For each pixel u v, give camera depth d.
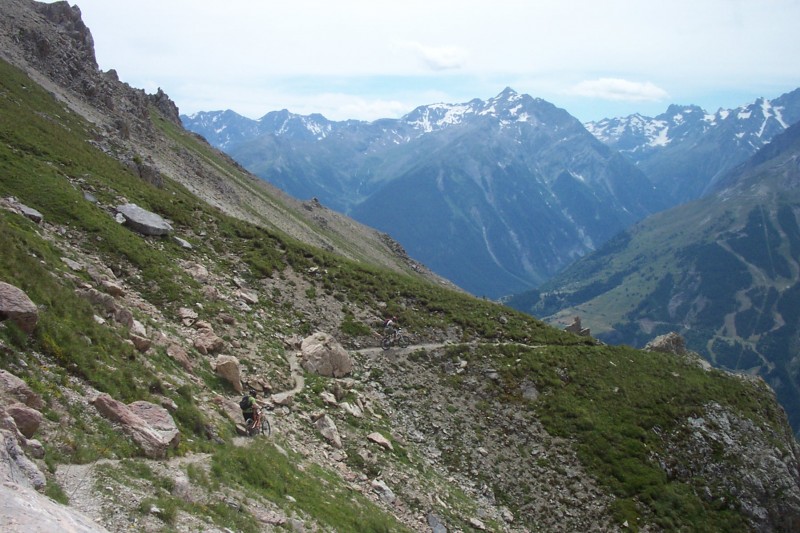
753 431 57.34
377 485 34.66
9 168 48.53
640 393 58.06
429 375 54.16
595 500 45.44
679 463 51.00
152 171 77.00
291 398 38.94
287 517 22.58
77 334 25.09
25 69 89.88
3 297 21.72
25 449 16.23
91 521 14.53
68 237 43.66
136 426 21.36
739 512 48.94
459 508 38.38
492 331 64.56
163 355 32.06
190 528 17.48
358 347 55.00
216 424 27.86
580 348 64.38
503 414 51.81
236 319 45.91
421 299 68.81
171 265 48.28
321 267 68.19
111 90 120.31
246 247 65.00
